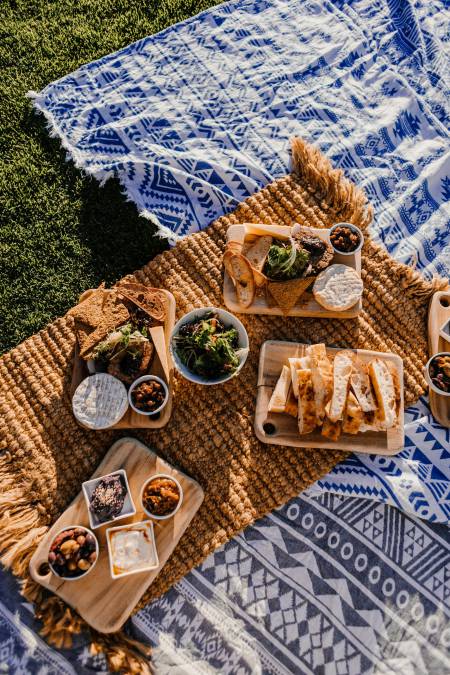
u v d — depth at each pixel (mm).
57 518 1289
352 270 1345
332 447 1298
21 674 1206
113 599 1224
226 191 1509
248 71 1622
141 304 1319
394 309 1409
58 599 1229
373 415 1265
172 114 1580
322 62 1627
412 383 1369
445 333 1363
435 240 1498
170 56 1640
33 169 1562
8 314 1469
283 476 1318
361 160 1546
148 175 1528
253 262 1362
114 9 1719
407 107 1588
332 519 1312
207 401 1354
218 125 1566
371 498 1305
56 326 1408
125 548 1221
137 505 1274
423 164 1553
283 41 1651
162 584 1258
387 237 1485
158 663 1227
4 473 1319
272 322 1396
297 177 1498
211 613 1255
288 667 1230
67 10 1713
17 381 1380
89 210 1530
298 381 1246
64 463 1320
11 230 1530
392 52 1643
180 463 1324
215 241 1457
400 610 1262
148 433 1335
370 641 1243
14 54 1678
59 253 1507
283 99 1589
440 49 1638
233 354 1263
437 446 1340
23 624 1232
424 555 1296
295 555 1290
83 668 1217
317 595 1269
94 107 1589
